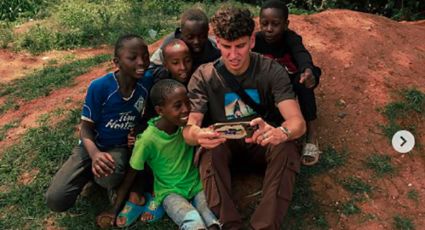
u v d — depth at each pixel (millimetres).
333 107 4000
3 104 4875
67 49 6895
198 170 3250
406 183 3457
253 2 9430
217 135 2789
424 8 8102
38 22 7859
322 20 5031
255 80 3016
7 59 6539
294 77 3480
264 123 2777
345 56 4441
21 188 3637
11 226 3350
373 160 3598
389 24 5051
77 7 8250
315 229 3166
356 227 3168
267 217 2814
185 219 2949
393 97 4027
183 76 3324
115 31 7246
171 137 3141
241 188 3420
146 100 3322
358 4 8602
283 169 2873
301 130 2863
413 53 4570
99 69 5355
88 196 3496
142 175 3363
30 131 4176
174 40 3330
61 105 4527
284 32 3521
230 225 2904
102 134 3283
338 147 3701
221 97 3086
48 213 3418
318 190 3398
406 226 3164
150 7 8312
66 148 3906
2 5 8438
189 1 8984
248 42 2867
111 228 3229
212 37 3895
